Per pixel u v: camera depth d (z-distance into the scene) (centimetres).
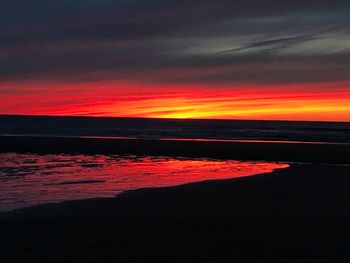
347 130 7038
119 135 4756
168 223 970
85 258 732
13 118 11331
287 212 1083
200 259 726
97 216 1034
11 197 1302
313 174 1739
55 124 8088
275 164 2241
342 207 1141
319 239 848
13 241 833
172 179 1702
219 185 1462
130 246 802
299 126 9069
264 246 802
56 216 1032
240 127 8081
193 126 8412
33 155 2573
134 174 1845
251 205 1159
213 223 970
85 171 1931
